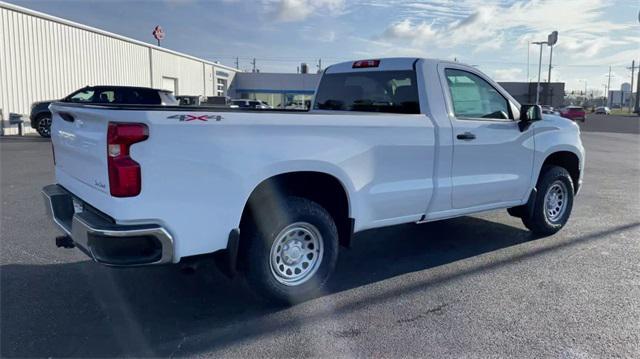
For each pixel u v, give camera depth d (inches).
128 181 131.5
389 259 220.5
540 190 247.9
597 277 197.6
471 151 209.8
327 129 165.9
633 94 4094.5
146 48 1286.9
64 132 167.8
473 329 152.0
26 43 818.8
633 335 148.8
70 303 166.1
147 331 148.7
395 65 214.7
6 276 188.1
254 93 2301.9
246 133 148.5
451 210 208.7
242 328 152.0
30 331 146.3
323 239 171.6
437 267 209.8
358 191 176.2
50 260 206.1
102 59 1061.1
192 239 142.5
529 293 180.7
